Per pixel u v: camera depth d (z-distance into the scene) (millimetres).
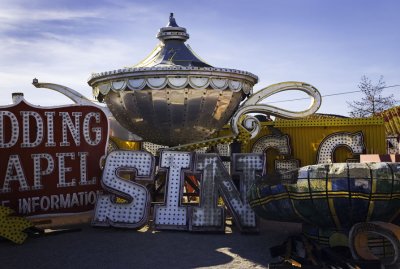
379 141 14609
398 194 6707
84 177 10266
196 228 9109
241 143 11180
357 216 6805
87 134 10359
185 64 10727
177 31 11219
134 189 9555
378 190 6625
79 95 11680
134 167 9773
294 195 7027
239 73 10539
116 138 14930
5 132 9289
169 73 10062
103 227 9492
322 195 6781
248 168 9641
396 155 8008
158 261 6996
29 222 8484
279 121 15281
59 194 9883
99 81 10844
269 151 15383
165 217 9375
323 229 7227
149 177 9734
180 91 10203
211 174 9492
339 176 6711
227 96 10625
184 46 11273
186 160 9680
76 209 10117
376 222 6594
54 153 9875
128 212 9438
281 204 7262
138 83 10219
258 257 7219
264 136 15398
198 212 9250
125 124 11336
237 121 11180
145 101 10352
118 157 9844
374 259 6254
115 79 10492
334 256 6293
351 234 6422
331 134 14852
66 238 8609
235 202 9289
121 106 10781
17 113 9445
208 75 10188
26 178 9477
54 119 9930
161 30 11289
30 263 6887
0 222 8188
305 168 7016
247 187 9430
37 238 8641
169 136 10977
